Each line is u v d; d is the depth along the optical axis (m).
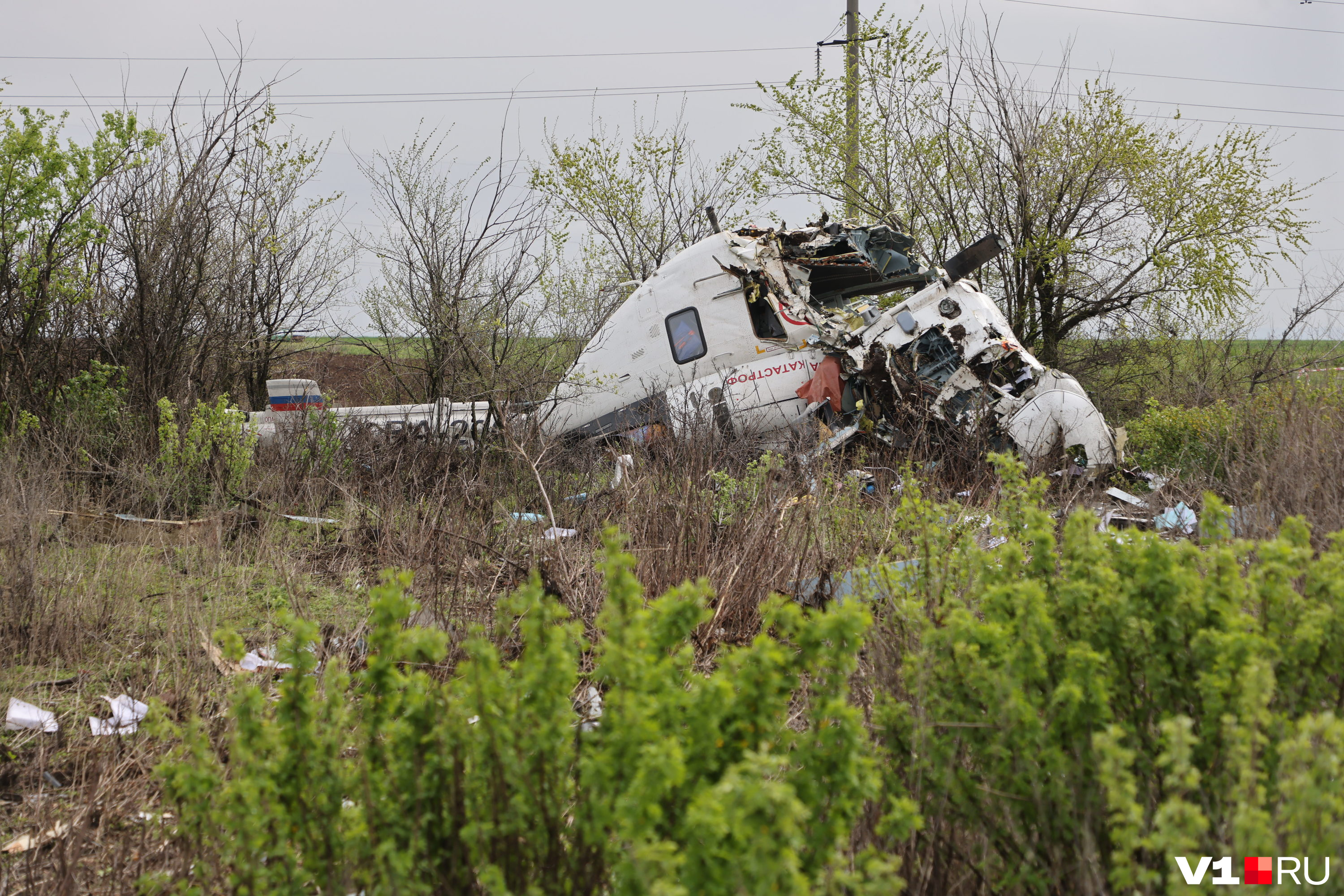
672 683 8.30
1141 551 9.65
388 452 32.19
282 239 54.41
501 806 8.22
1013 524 12.45
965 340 36.91
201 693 15.87
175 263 38.34
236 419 29.77
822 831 7.42
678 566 19.53
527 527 23.36
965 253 39.88
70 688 16.53
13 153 35.59
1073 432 33.19
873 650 11.92
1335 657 9.06
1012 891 8.91
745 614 18.59
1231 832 7.84
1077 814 8.60
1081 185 56.56
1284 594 9.39
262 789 8.54
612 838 7.88
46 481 26.39
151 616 19.73
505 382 38.03
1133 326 57.97
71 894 10.39
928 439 33.25
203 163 39.03
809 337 39.59
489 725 8.38
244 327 50.47
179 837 9.75
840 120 62.62
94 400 35.22
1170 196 55.47
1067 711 8.86
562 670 8.53
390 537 23.80
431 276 45.38
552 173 62.81
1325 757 7.28
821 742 7.83
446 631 17.05
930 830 9.50
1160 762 7.54
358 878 8.47
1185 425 34.31
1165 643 9.25
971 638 9.62
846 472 27.17
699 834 6.50
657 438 31.08
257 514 27.06
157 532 25.33
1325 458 20.91
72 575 20.64
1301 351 51.84
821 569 18.77
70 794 12.83
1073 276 57.66
